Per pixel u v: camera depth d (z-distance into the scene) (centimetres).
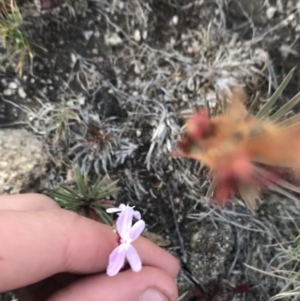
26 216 9
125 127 14
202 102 13
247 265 14
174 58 13
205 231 14
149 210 14
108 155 14
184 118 13
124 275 10
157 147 14
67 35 13
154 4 13
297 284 14
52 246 9
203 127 9
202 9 13
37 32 13
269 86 13
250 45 13
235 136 9
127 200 14
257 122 9
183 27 13
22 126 14
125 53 14
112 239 10
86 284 10
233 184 10
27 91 14
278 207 14
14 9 13
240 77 13
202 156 9
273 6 12
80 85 14
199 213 14
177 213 14
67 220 10
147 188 14
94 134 14
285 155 9
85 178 13
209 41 13
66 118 14
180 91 13
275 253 14
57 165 14
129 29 13
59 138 14
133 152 14
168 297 11
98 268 10
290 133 9
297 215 14
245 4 13
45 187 14
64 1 13
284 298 14
